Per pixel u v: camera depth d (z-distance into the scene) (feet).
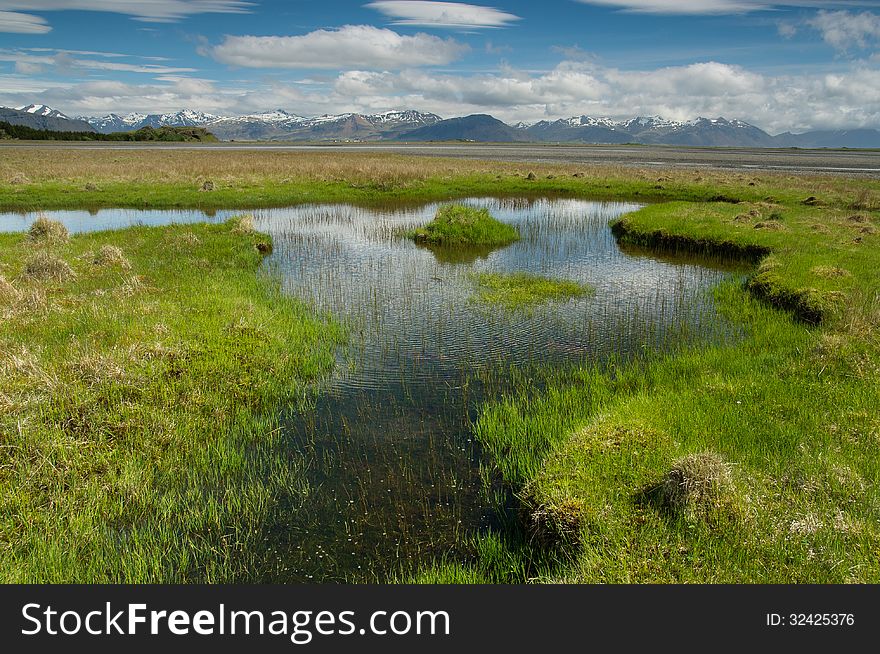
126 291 53.72
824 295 51.47
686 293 61.82
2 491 25.95
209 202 128.77
